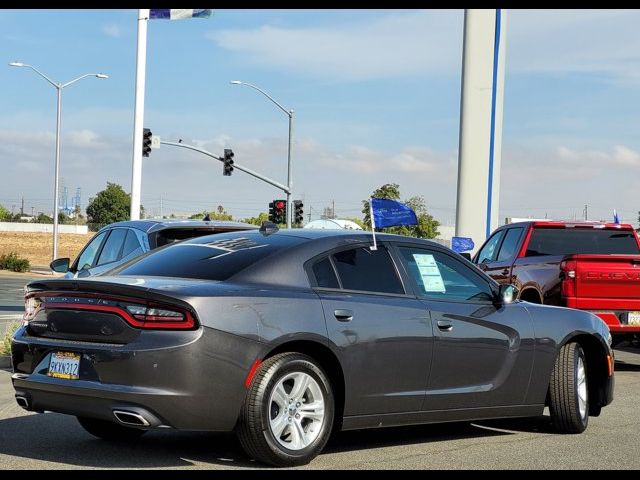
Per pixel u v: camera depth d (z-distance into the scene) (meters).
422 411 7.09
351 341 6.60
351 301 6.72
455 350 7.27
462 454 7.03
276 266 6.59
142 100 23.69
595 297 12.38
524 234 13.98
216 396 5.99
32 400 6.43
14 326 13.34
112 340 6.06
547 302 12.76
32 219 141.00
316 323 6.44
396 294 7.07
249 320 6.14
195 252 7.00
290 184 40.97
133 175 23.75
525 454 7.07
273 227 7.29
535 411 7.95
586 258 12.38
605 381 8.52
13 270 54.94
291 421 6.34
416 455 6.95
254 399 6.12
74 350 6.17
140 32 23.52
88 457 6.60
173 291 6.02
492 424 8.55
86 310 6.21
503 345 7.61
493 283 7.81
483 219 22.38
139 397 5.85
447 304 7.33
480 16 22.30
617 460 6.89
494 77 22.38
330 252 6.87
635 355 15.12
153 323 5.97
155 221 11.13
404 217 15.40
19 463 6.33
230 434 7.64
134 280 6.39
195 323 5.95
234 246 6.95
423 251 7.46
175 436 7.52
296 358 6.32
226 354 6.02
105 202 130.50
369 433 7.93
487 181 22.38
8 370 12.05
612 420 8.83
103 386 5.97
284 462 6.29
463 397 7.34
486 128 22.34
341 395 6.64
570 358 8.04
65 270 11.78
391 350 6.83
